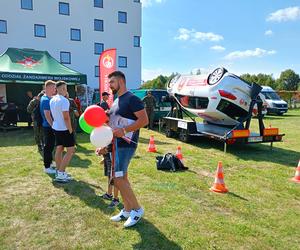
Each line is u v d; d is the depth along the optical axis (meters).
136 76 38.69
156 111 14.80
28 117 14.02
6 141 10.25
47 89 5.87
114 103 3.71
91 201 4.73
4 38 31.64
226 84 8.80
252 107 8.58
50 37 33.62
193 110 10.35
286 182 5.94
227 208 4.55
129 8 37.53
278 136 8.90
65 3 34.09
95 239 3.57
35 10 32.69
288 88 73.25
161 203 4.68
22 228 3.83
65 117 5.39
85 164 7.03
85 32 35.34
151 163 7.26
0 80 11.82
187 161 7.60
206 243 3.50
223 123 10.16
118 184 3.77
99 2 35.88
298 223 4.09
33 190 5.22
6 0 31.38
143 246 3.43
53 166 6.57
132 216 3.87
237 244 3.50
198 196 5.04
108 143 3.64
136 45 38.44
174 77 11.70
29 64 13.20
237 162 7.60
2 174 6.17
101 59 11.16
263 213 4.39
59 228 3.84
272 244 3.52
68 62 34.78
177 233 3.72
